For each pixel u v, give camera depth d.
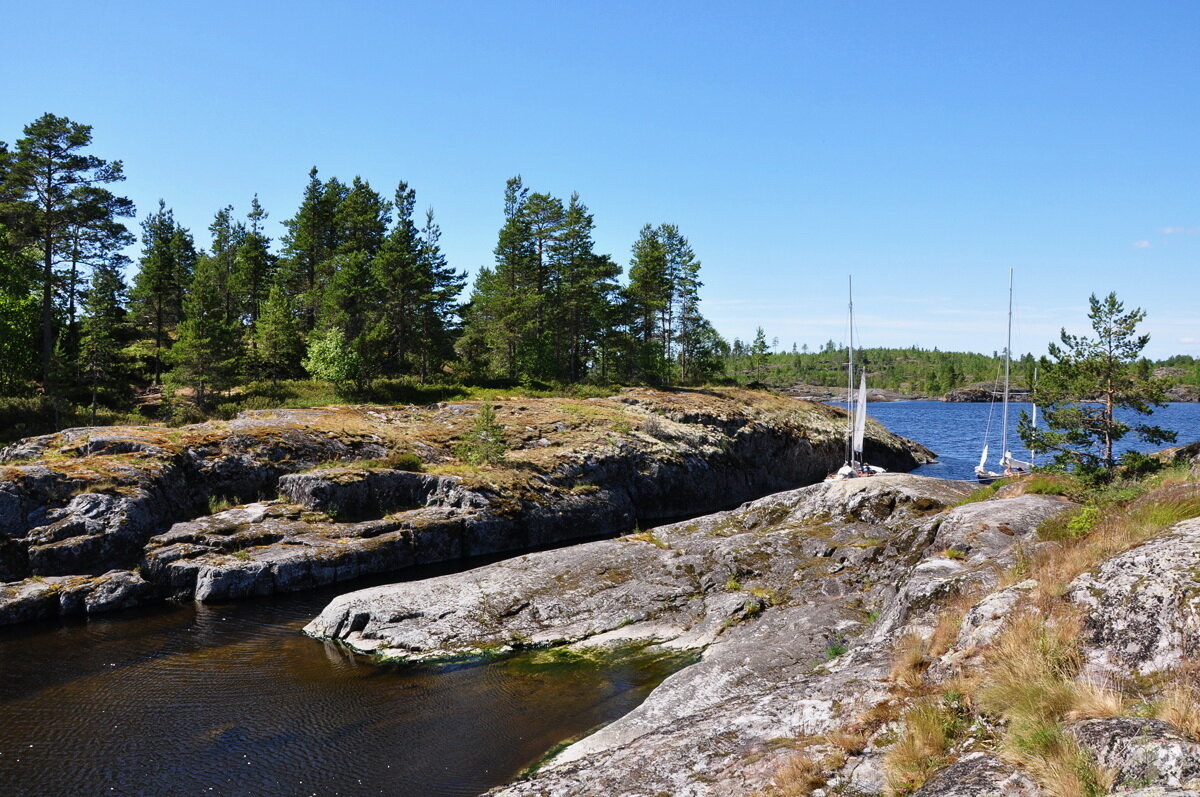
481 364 68.25
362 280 59.75
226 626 21.91
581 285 69.50
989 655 9.78
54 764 13.09
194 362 49.47
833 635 15.74
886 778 7.93
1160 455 24.61
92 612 23.27
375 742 13.81
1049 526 15.13
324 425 39.06
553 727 14.24
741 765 9.29
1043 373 26.97
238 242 86.25
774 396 70.69
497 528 33.53
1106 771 6.48
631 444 45.94
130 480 27.89
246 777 12.56
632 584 21.19
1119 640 8.61
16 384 46.78
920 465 65.62
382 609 20.55
